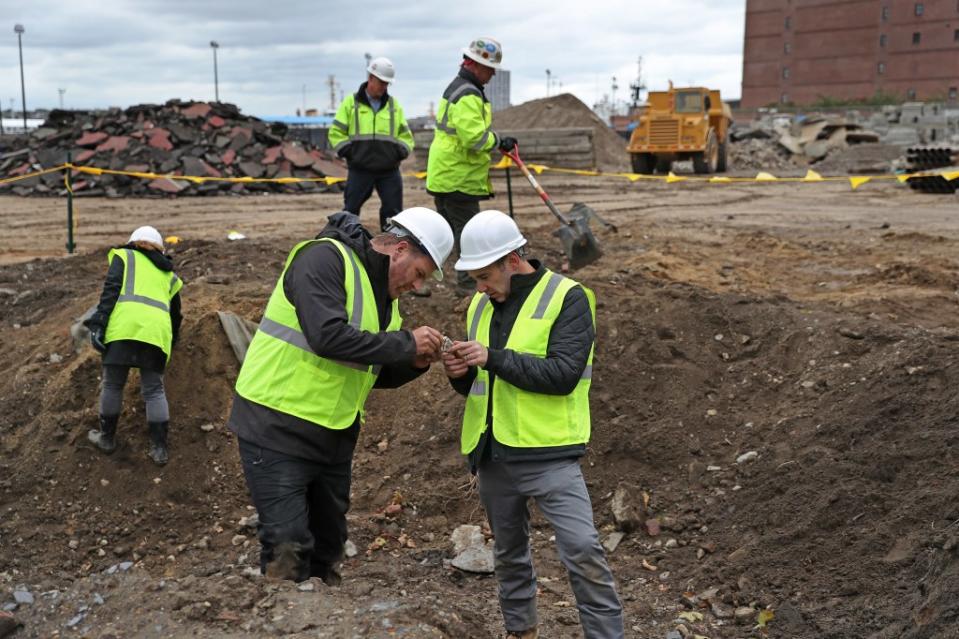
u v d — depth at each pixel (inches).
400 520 225.5
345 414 150.4
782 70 3097.9
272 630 135.3
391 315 153.2
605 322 278.1
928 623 142.6
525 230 490.9
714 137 1147.9
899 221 603.5
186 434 244.8
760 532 198.7
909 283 361.4
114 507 228.7
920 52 2812.5
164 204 746.2
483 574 198.1
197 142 876.0
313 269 139.9
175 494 233.3
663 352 265.3
